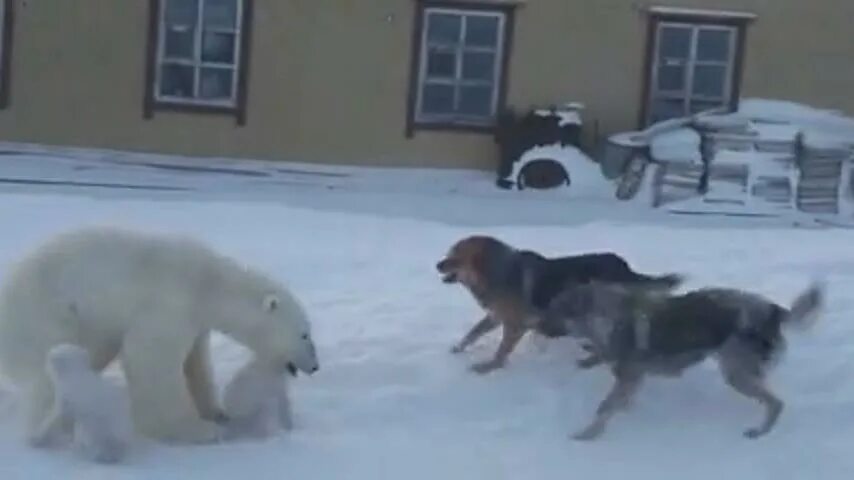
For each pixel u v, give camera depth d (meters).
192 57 19.73
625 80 20.30
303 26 19.75
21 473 6.43
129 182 18.31
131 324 6.82
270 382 7.05
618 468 6.98
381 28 19.86
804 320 7.47
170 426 6.87
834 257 11.88
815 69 20.53
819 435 7.51
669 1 20.20
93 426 6.60
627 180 19.20
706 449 7.28
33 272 6.87
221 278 7.00
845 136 19.50
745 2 20.33
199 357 7.15
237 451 6.86
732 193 19.02
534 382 7.80
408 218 15.39
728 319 7.30
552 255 11.95
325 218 13.62
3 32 19.34
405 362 7.98
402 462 6.87
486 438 7.23
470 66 20.16
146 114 19.73
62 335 6.82
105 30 19.50
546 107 20.17
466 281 7.92
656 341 7.20
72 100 19.61
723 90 20.56
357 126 20.05
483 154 20.23
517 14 19.98
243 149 19.97
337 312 8.92
